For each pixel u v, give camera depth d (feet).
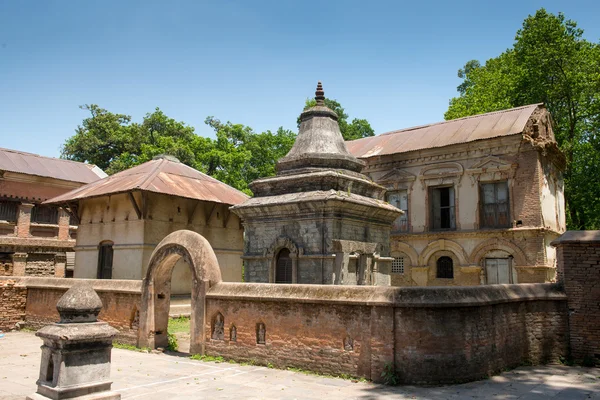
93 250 77.87
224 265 82.99
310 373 37.47
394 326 34.60
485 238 76.33
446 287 35.60
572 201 96.89
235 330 42.86
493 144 76.43
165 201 74.49
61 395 26.35
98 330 28.14
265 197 55.98
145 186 69.10
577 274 42.91
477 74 125.29
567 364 41.65
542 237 71.46
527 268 71.87
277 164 59.06
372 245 53.47
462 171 79.46
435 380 33.73
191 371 38.96
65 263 101.65
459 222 79.46
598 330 41.27
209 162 132.26
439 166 82.17
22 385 35.58
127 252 72.23
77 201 79.51
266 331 40.65
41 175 100.07
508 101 102.94
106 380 28.40
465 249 78.23
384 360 34.45
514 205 74.38
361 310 35.96
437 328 34.24
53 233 101.55
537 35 95.86
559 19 99.71
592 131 96.17
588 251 42.65
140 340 48.98
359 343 35.76
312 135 58.65
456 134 82.99
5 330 61.77
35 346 52.03
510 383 34.37
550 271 73.26
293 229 52.01
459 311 34.86
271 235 53.67
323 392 32.35
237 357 42.04
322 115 60.08
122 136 149.48
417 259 83.05
